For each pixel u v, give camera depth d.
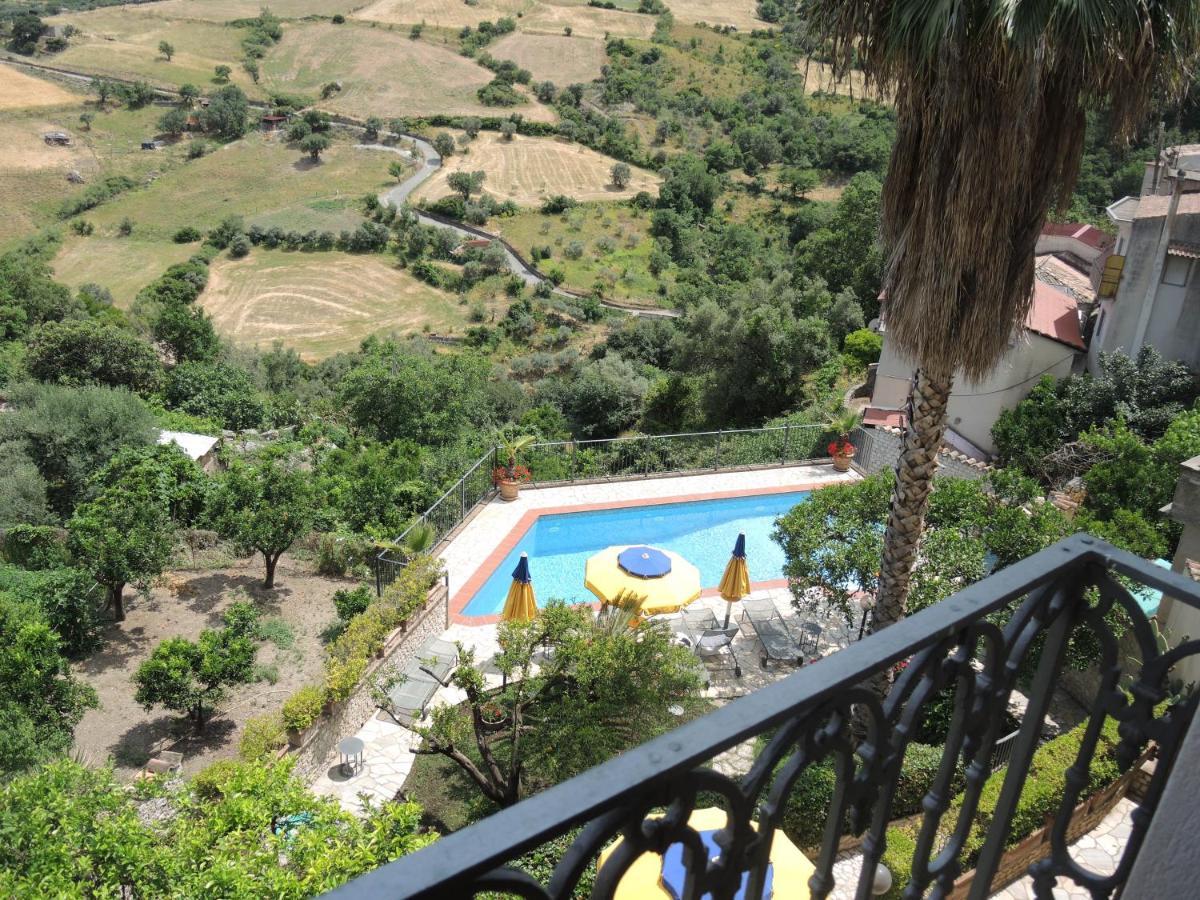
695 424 36.69
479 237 91.62
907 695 1.93
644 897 6.57
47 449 22.62
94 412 23.28
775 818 1.70
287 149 114.44
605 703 11.13
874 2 7.41
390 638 14.11
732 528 20.69
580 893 7.61
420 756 12.67
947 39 6.90
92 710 13.88
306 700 11.94
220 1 162.62
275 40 146.88
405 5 159.62
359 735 13.11
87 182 104.56
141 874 7.88
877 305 42.06
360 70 137.38
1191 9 6.46
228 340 56.44
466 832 1.23
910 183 8.95
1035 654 11.54
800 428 23.86
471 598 16.98
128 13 152.62
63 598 15.10
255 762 9.30
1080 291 27.00
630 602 12.38
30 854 7.90
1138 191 35.78
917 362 9.97
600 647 11.41
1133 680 2.29
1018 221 8.59
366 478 21.20
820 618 16.42
